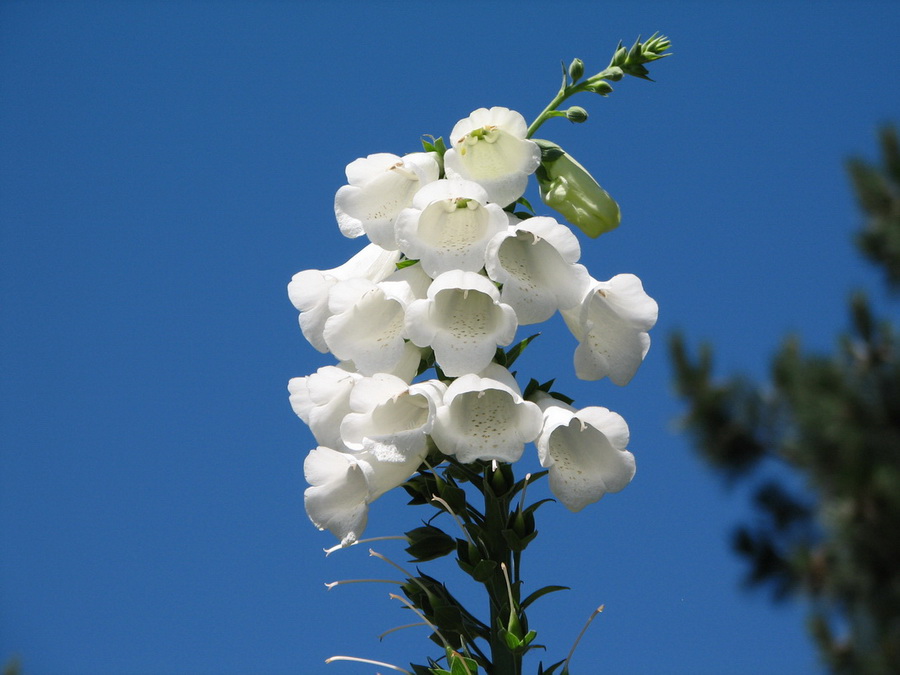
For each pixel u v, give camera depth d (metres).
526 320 0.72
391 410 0.74
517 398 0.72
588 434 0.74
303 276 0.76
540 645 0.72
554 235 0.72
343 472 0.74
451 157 0.74
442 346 0.72
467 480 0.74
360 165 0.76
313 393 0.75
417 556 0.74
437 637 0.74
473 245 0.73
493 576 0.73
